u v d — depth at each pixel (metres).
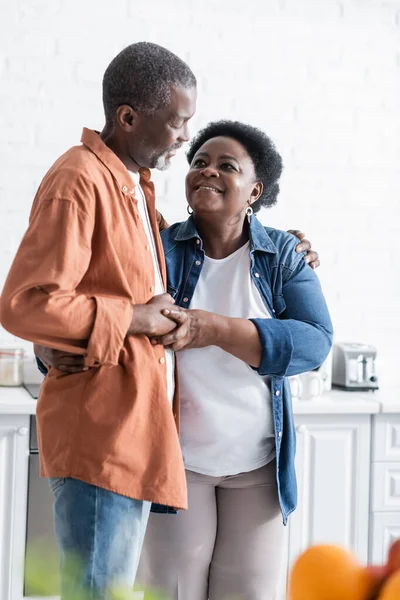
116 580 1.45
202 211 1.79
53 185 1.45
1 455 2.65
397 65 3.33
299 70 3.25
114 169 1.51
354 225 3.31
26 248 1.42
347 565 0.71
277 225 3.25
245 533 1.79
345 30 3.28
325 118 3.28
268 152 1.86
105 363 1.43
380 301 3.34
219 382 1.76
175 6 3.15
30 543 2.71
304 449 2.85
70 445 1.46
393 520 2.91
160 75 1.52
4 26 3.04
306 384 2.87
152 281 1.57
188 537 1.76
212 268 1.83
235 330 1.67
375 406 2.85
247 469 1.79
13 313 1.40
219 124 1.89
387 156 3.33
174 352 1.72
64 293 1.39
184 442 1.77
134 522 1.48
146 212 1.66
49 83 3.07
